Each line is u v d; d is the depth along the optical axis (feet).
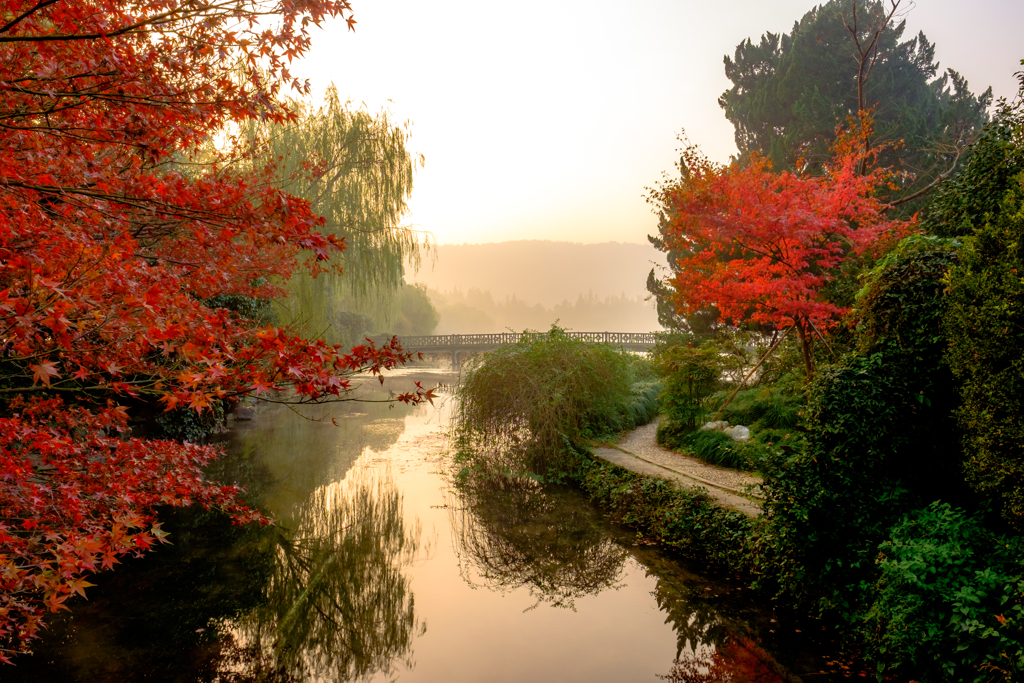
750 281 31.53
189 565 20.90
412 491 31.24
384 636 16.90
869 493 16.38
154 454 12.82
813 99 58.80
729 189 28.55
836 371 17.40
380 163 56.85
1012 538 13.30
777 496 17.51
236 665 14.85
